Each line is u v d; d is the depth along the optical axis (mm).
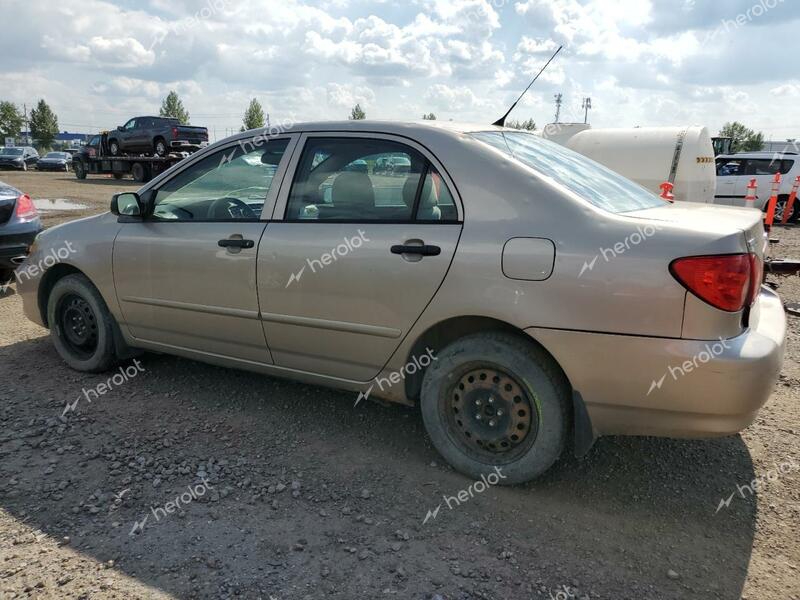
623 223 2623
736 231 2502
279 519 2746
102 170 29281
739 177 16250
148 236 3891
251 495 2930
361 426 3648
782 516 2795
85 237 4207
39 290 4539
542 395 2807
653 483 3066
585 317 2615
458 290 2857
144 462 3211
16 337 5242
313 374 3479
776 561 2492
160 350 4117
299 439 3490
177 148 26547
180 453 3316
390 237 3037
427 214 3000
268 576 2373
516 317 2738
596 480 3094
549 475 3137
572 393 2766
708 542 2613
